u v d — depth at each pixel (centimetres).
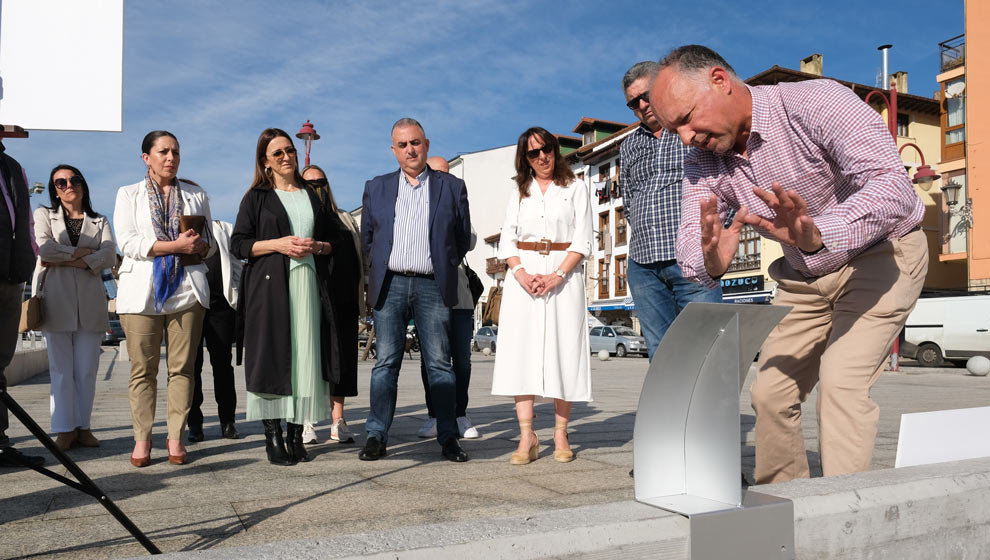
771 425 260
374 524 259
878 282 228
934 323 2127
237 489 322
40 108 183
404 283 416
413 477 351
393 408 421
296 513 276
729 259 222
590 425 575
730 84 230
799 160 233
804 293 248
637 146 378
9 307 423
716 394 176
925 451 214
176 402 394
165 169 403
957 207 2808
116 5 189
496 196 5338
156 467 381
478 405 753
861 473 195
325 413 412
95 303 450
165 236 394
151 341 388
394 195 428
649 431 179
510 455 423
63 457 194
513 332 401
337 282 490
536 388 391
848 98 221
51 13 186
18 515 275
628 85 366
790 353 254
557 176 413
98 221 470
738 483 165
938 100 3284
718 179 258
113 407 723
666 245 359
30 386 1030
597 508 162
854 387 225
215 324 505
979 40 2684
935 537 187
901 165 216
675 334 173
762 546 162
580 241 403
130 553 225
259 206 412
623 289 3906
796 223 198
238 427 573
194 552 129
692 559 154
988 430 234
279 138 422
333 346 412
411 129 423
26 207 425
